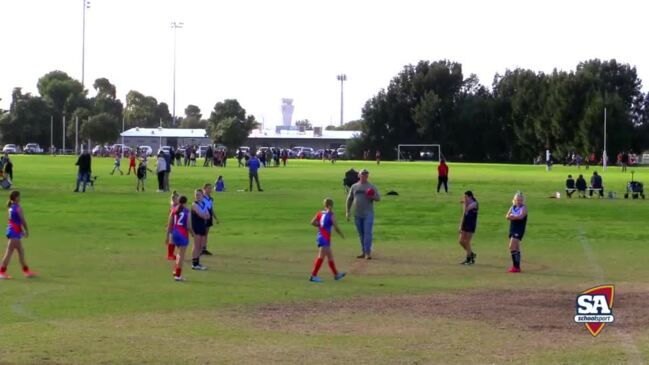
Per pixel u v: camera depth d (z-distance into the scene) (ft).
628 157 384.47
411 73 480.64
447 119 463.42
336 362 36.81
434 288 57.98
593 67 450.71
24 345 39.68
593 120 392.06
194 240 66.39
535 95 432.25
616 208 126.82
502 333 43.09
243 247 81.10
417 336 42.32
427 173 243.40
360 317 47.26
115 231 93.35
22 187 162.50
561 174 248.32
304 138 604.90
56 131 558.15
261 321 46.01
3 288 56.03
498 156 463.01
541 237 91.61
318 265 60.90
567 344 40.57
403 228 99.71
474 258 71.97
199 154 440.04
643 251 79.82
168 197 139.85
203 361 36.88
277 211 118.42
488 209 123.75
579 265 70.23
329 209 61.46
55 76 597.93
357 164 346.13
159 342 40.57
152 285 58.03
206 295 54.19
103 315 47.19
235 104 462.19
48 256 72.84
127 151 399.85
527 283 60.49
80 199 134.92
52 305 50.08
